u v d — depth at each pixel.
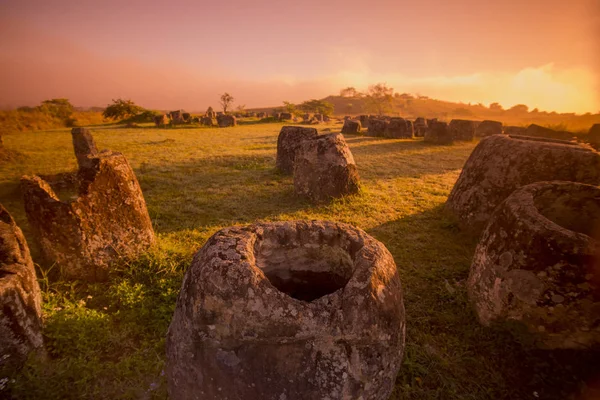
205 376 1.88
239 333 1.82
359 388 1.91
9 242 2.75
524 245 2.86
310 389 1.83
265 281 1.91
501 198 5.06
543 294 2.73
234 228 2.45
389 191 7.65
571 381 2.56
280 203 6.68
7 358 2.37
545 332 2.75
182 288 2.13
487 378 2.66
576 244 2.62
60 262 3.66
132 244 4.05
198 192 7.33
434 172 9.80
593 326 2.61
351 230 2.54
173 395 2.07
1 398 2.14
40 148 13.66
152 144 15.29
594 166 4.68
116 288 3.54
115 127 26.25
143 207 4.22
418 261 4.45
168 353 2.09
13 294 2.42
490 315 3.09
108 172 3.83
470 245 5.00
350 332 1.85
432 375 2.65
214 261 1.98
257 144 15.69
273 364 1.82
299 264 2.65
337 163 6.73
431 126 16.75
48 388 2.25
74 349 2.74
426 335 3.06
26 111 30.30
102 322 2.99
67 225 3.57
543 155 4.89
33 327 2.59
